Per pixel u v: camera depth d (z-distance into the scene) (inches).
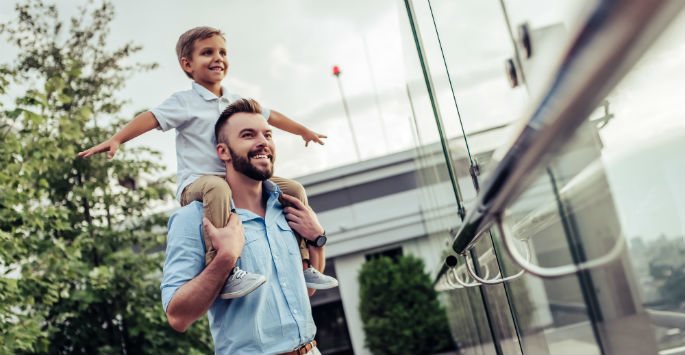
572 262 53.0
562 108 20.1
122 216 283.3
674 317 36.7
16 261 186.1
